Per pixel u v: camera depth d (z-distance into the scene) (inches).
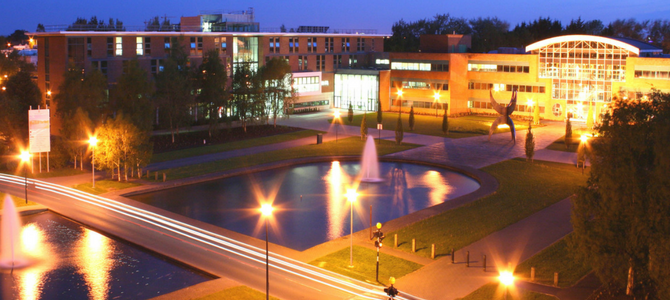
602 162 1170.0
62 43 3422.7
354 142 3334.2
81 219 1831.9
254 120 3833.7
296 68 4837.6
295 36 4793.3
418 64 4731.8
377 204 2052.2
